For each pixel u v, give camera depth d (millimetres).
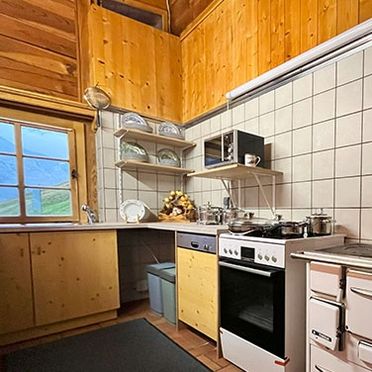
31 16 2541
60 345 1934
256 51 2420
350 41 1738
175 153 3314
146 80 3109
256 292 1532
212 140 2246
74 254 2199
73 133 2730
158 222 2730
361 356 1099
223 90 2764
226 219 2303
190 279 2041
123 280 2906
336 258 1199
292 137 2094
